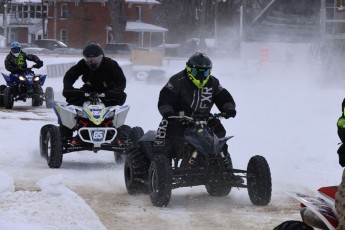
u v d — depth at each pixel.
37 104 55.34
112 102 26.72
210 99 19.55
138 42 197.88
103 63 26.16
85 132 25.95
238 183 18.91
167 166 18.39
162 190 18.33
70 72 26.12
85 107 25.97
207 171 18.39
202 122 18.88
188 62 19.20
